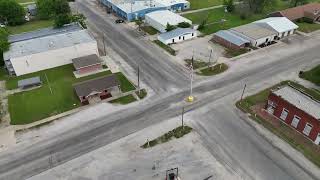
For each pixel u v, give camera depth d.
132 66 66.12
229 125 49.22
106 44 76.06
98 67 65.12
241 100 54.88
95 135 47.25
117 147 45.03
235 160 42.84
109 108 53.31
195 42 77.38
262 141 46.09
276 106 50.34
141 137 46.81
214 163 42.31
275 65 66.88
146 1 99.00
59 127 49.00
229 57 70.12
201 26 84.38
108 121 50.16
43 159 43.09
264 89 58.28
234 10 97.50
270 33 77.88
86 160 42.91
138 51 72.56
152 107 53.38
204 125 49.19
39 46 66.38
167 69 65.00
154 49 73.56
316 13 91.06
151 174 40.72
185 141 45.97
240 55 71.06
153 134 47.38
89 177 40.38
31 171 41.25
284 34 81.00
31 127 49.06
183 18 86.19
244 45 74.12
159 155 43.59
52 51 64.62
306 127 46.66
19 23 90.62
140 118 50.75
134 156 43.47
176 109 52.88
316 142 45.81
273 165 42.09
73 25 81.31
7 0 88.31
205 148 44.75
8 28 87.44
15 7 88.69
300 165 42.09
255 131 48.03
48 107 53.69
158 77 62.06
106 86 56.03
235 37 75.25
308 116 45.56
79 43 66.94
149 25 87.81
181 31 78.31
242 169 41.44
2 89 59.25
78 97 56.16
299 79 61.81
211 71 64.19
